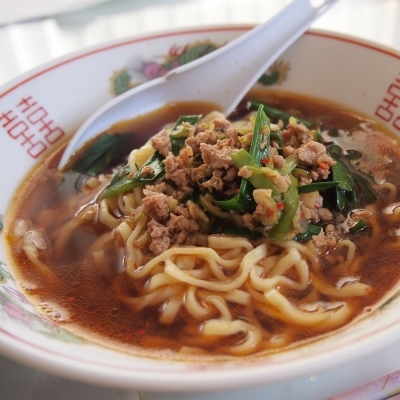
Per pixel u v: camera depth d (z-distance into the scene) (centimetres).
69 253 19
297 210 18
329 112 24
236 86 25
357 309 16
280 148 20
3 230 20
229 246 18
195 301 17
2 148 22
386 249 18
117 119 24
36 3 37
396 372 15
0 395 15
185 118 23
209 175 19
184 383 12
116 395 15
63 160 23
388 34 29
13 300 16
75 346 15
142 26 35
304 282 17
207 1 38
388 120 22
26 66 30
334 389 15
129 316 17
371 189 20
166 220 19
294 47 25
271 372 12
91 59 25
